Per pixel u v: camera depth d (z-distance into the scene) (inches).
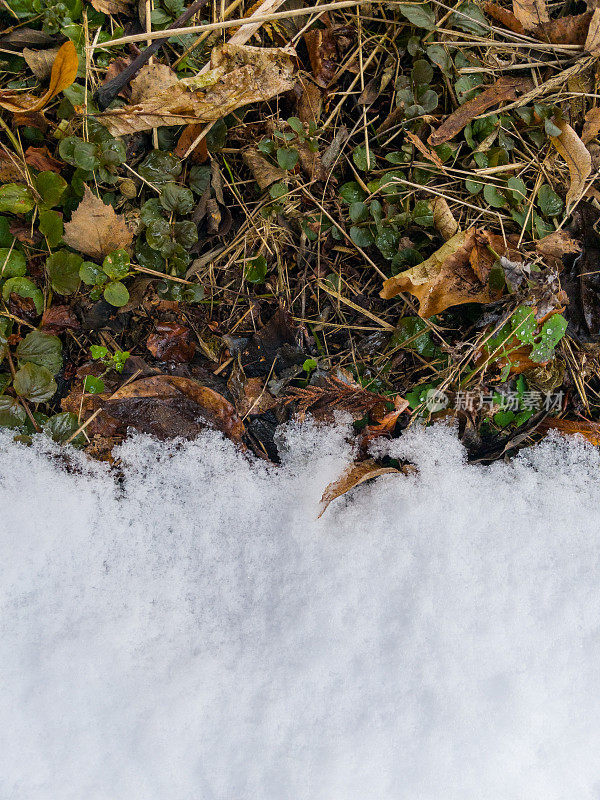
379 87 33.4
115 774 31.5
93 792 31.4
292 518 32.8
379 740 31.7
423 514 32.9
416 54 33.2
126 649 32.1
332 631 32.2
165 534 32.8
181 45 32.8
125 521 32.7
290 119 32.8
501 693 32.0
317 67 33.2
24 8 32.1
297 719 31.8
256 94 32.5
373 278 33.6
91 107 32.2
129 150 32.6
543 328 32.7
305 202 33.4
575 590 32.7
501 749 31.8
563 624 32.5
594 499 33.3
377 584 32.5
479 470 33.4
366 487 33.1
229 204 33.3
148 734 31.6
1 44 32.2
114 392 32.8
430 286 32.6
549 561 32.8
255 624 32.4
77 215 31.7
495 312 32.8
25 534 32.3
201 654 32.2
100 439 32.8
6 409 32.4
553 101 33.6
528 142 33.7
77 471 32.7
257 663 32.2
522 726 31.9
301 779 31.4
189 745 31.7
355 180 33.5
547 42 33.7
